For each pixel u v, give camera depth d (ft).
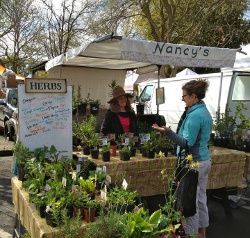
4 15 62.13
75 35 65.00
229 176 12.31
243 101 23.47
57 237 5.87
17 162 9.14
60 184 7.07
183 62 12.41
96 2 45.06
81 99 19.70
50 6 65.41
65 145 9.86
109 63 19.57
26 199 7.45
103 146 10.66
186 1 45.73
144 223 5.67
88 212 6.35
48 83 9.52
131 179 10.45
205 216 9.78
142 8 42.34
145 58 11.60
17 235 9.08
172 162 11.02
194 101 9.14
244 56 27.43
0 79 33.01
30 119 9.34
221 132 14.65
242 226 12.19
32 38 72.08
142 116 20.49
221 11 47.98
